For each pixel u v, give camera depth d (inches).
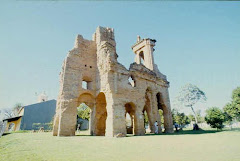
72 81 882.8
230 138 506.0
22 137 639.8
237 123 1796.3
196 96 1980.8
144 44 1283.2
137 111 874.1
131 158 280.7
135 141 507.2
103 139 567.5
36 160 273.0
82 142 493.4
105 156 299.6
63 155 310.2
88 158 284.0
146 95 1049.5
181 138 558.3
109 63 838.5
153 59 1234.0
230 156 272.8
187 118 2674.7
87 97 943.0
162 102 1125.1
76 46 978.7
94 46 1050.7
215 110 1047.6
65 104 810.8
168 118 1108.5
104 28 1064.8
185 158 271.9
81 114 1924.2
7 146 455.2
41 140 535.8
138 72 978.7
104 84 854.5
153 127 981.2
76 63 933.2
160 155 302.2
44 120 1734.7
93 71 991.6
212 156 280.2
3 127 1011.9
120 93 820.6
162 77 1226.6
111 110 757.9
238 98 1408.7
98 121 972.6
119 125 744.3
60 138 600.7
